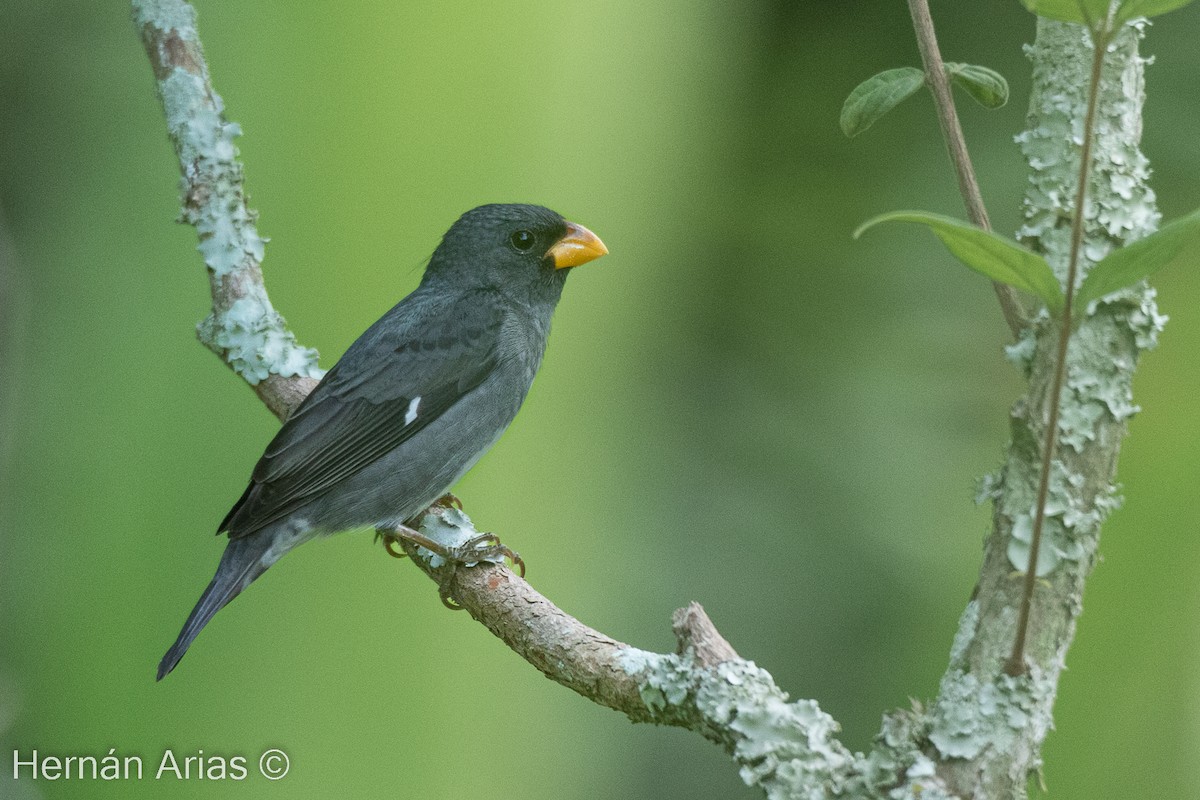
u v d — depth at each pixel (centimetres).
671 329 1582
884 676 1504
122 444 776
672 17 1025
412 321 959
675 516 1523
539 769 864
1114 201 521
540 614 659
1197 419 1088
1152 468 1035
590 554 1027
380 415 912
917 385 1634
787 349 1664
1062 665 492
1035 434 493
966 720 481
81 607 759
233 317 840
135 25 851
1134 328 501
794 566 1530
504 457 970
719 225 1662
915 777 479
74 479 773
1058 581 488
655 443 1535
